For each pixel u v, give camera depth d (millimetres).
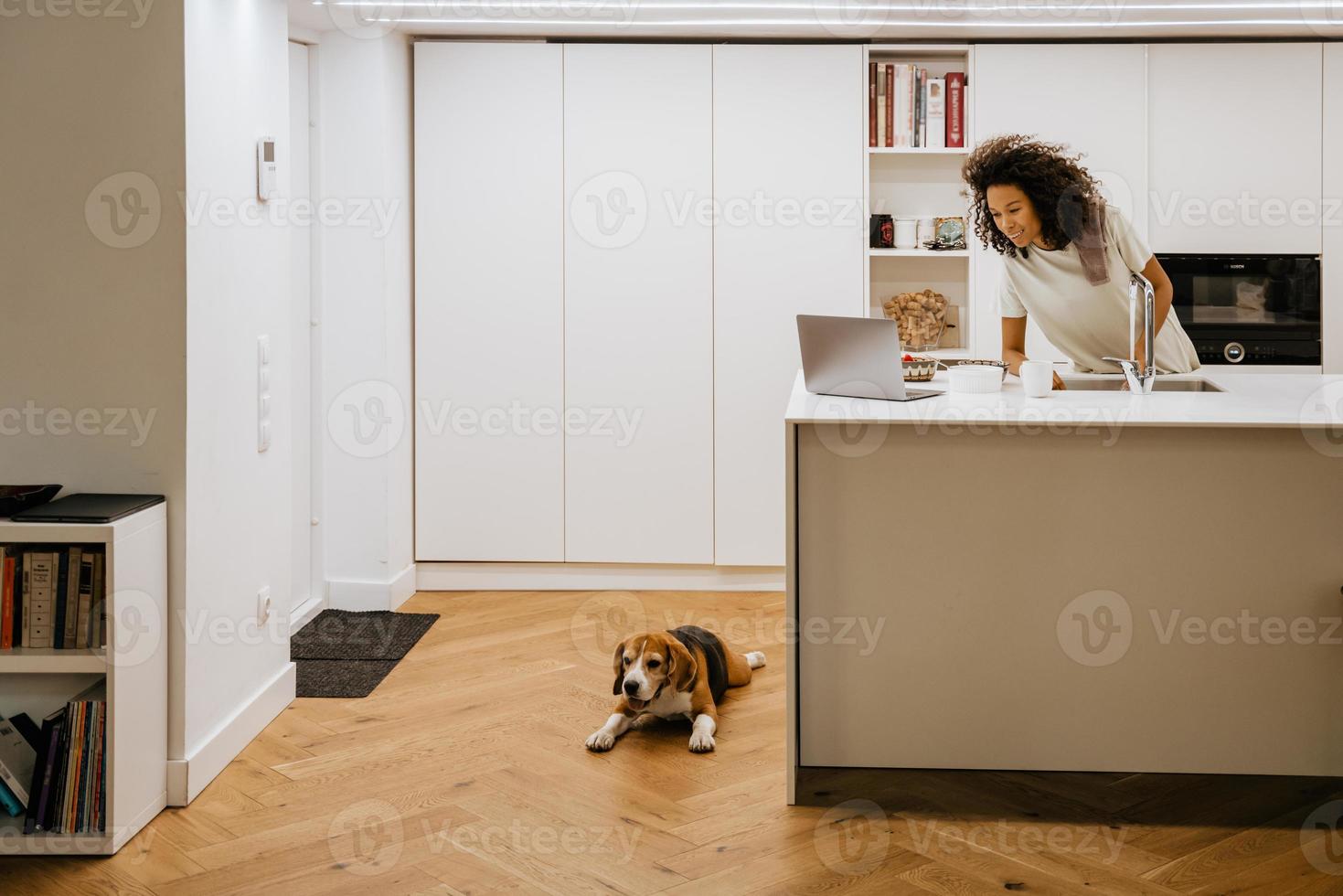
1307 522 2893
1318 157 4980
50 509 2725
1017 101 4996
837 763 3027
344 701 3723
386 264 4695
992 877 2549
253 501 3406
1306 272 5016
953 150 5039
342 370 4730
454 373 5023
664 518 5074
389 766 3189
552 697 3748
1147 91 4973
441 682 3904
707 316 5004
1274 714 2943
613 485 5062
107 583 2656
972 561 2955
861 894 2479
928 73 5199
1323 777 3027
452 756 3258
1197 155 4992
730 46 4926
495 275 4988
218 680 3176
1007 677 2977
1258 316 5043
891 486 2949
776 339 5016
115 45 2875
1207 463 2895
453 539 5082
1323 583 2902
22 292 2928
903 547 2963
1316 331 5039
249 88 3318
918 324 5180
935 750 3008
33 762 2832
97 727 2682
